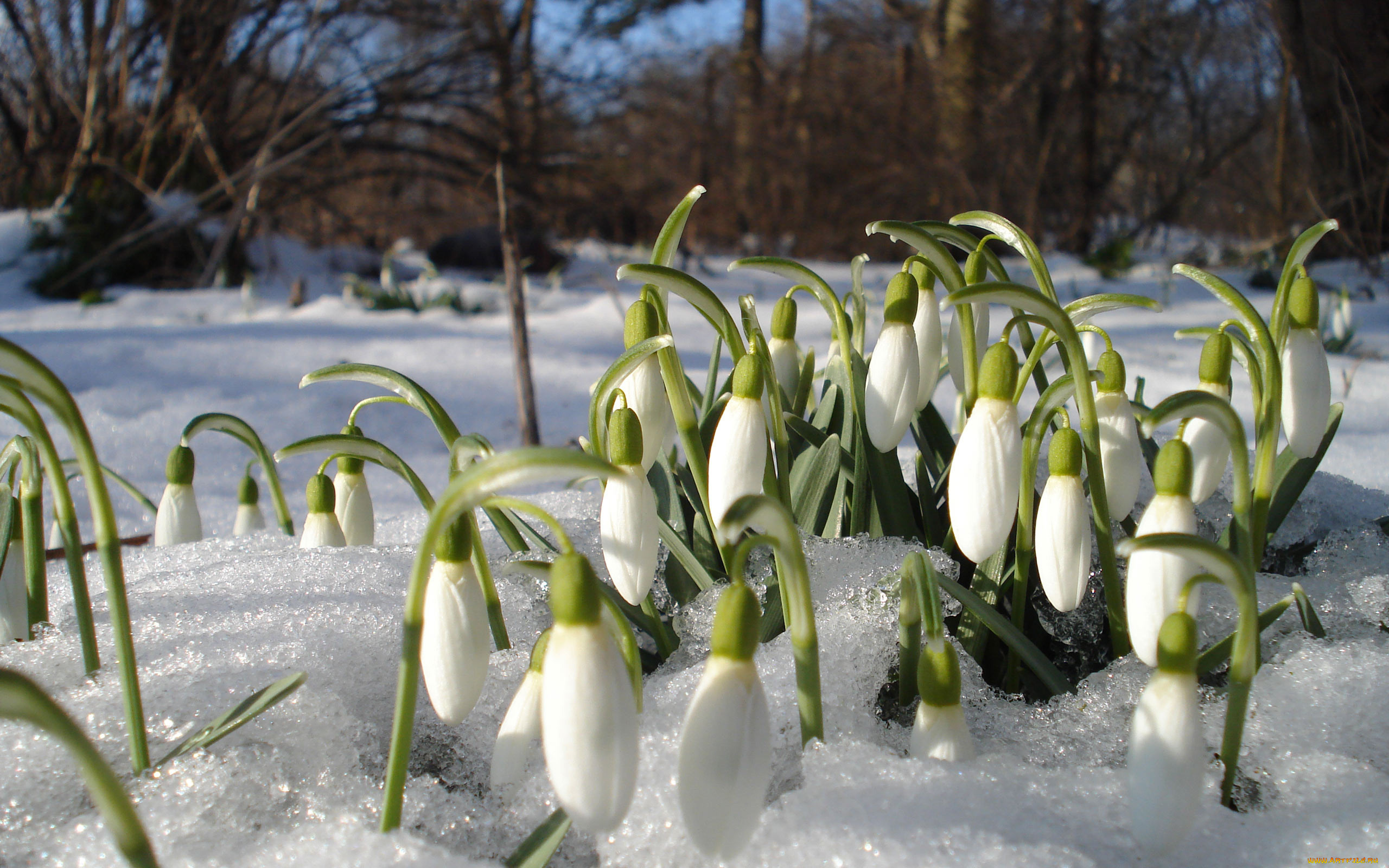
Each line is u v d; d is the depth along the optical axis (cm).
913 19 242
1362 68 132
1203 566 19
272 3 170
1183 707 18
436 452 65
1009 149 212
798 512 25
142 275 154
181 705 22
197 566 29
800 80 259
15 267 145
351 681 24
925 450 29
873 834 19
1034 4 210
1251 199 191
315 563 27
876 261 241
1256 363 24
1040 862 18
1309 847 19
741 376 21
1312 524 30
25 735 21
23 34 156
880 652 24
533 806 21
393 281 135
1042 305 21
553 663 17
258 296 144
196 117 151
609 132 226
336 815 21
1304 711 22
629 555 21
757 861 19
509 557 28
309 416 71
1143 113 214
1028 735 23
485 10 188
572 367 90
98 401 71
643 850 20
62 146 162
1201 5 185
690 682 23
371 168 207
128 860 17
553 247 209
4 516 24
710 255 252
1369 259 135
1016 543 25
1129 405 24
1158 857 19
